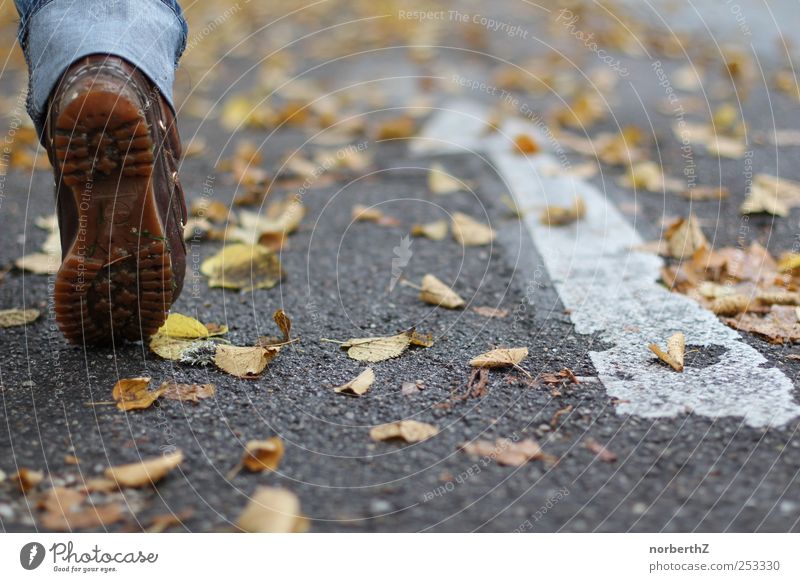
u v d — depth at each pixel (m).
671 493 1.50
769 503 1.47
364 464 1.59
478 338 2.18
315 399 1.83
